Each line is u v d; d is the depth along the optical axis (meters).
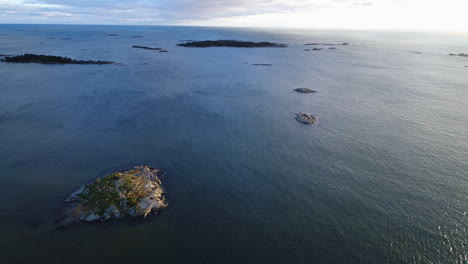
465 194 26.42
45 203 24.25
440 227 22.44
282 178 28.98
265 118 45.44
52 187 26.48
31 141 35.53
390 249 20.42
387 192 26.78
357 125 42.84
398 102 54.56
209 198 25.72
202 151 34.22
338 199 25.80
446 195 26.31
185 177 28.84
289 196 26.17
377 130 40.97
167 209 24.09
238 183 28.05
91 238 20.81
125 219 22.56
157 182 27.52
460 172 30.06
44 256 19.27
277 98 56.53
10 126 39.78
